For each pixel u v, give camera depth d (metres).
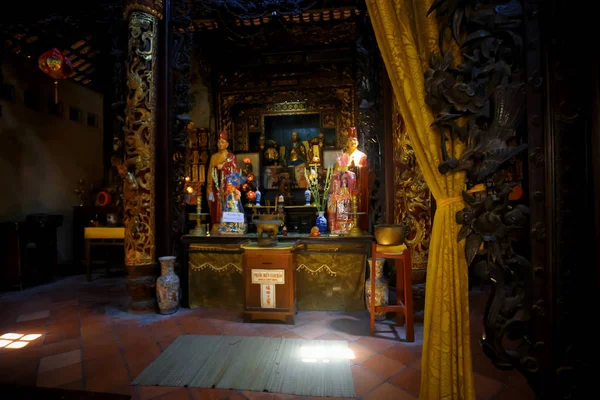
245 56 6.66
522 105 1.86
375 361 2.85
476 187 1.98
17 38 6.12
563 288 1.81
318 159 6.52
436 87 1.89
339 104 6.79
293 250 3.99
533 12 1.85
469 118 1.91
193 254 4.55
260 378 2.58
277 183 6.76
